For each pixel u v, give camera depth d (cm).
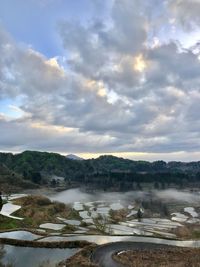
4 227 11231
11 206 16962
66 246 7806
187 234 13712
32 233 9512
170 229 14988
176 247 7275
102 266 5738
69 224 13412
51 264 6378
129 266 5697
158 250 6825
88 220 15938
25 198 18762
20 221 12775
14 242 8000
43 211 15812
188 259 6125
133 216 19638
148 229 14462
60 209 17788
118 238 9031
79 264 5884
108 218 17262
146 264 5797
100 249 6912
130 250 6812
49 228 11806
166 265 5716
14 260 6694
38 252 7375
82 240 8331
